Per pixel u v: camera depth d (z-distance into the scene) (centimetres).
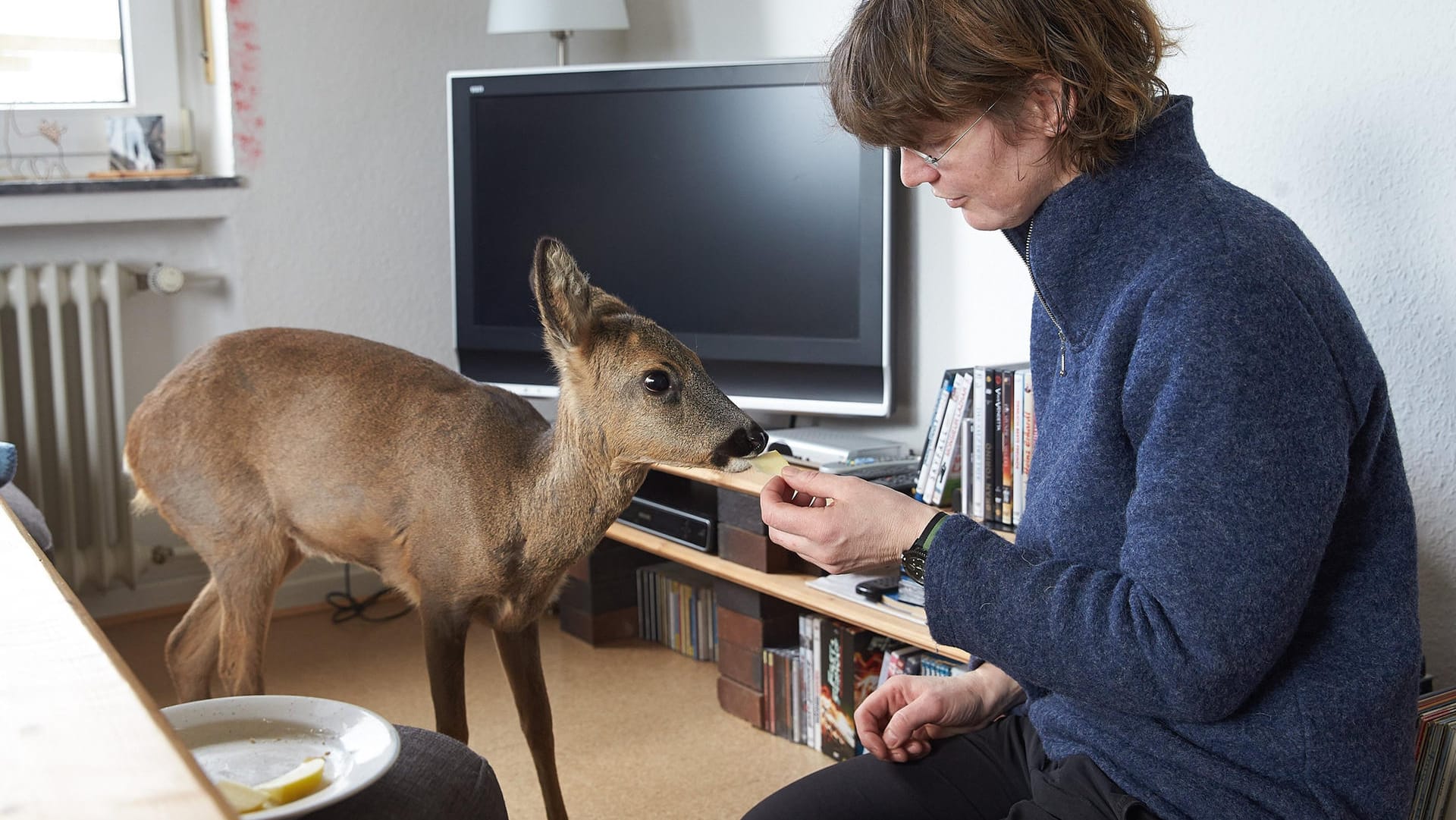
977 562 116
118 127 321
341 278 347
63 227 321
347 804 102
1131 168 117
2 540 120
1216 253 108
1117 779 119
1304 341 106
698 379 177
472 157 317
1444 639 195
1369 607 114
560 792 223
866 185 271
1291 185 210
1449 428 191
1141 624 106
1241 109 216
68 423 316
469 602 193
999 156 120
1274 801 111
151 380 337
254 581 214
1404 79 191
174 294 329
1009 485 235
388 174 350
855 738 253
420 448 194
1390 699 112
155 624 335
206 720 107
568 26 314
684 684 300
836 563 128
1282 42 208
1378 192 197
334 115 339
